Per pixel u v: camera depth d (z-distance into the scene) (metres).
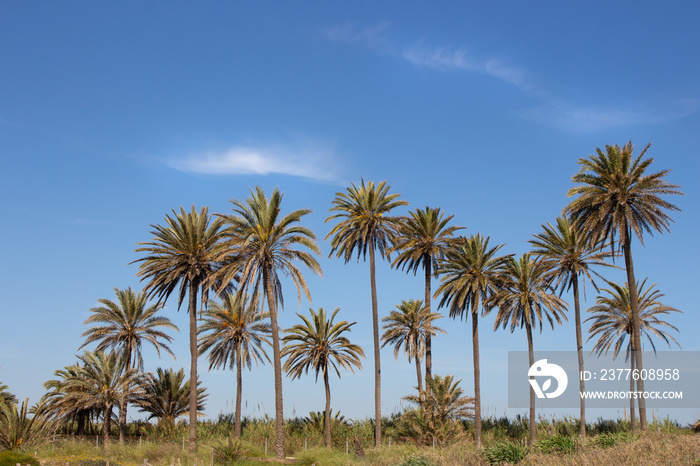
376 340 53.84
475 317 53.47
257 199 44.34
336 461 37.97
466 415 51.19
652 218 44.69
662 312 52.75
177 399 59.88
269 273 44.88
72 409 51.44
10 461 32.91
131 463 36.16
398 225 55.34
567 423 52.84
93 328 54.81
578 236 48.66
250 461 38.88
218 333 54.16
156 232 47.09
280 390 43.22
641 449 22.94
